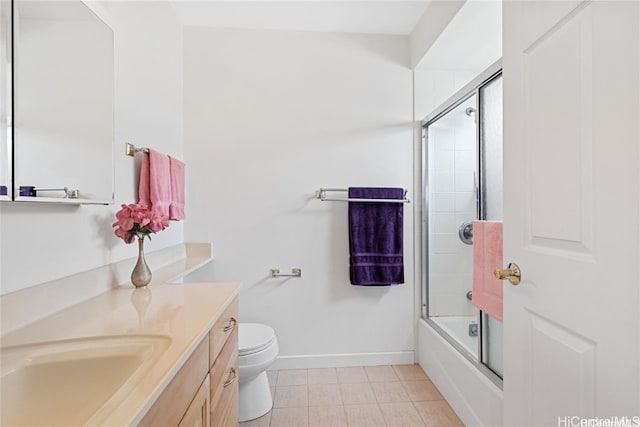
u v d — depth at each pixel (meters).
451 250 2.19
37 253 1.04
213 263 2.37
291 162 2.41
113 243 1.45
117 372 0.81
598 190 0.76
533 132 0.98
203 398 1.00
